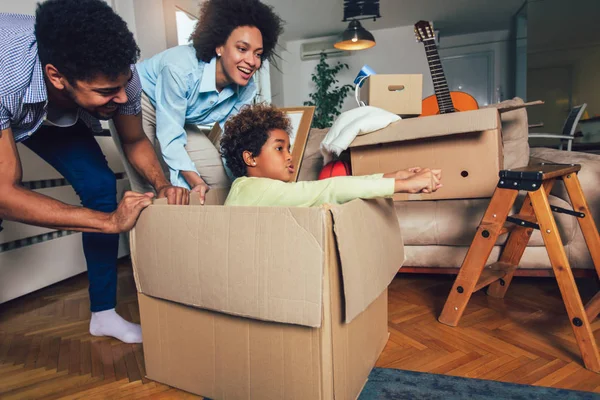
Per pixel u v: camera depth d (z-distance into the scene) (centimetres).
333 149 141
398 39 582
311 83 626
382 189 83
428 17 541
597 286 156
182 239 83
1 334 134
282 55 627
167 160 128
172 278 86
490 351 108
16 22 84
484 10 519
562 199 144
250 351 81
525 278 170
